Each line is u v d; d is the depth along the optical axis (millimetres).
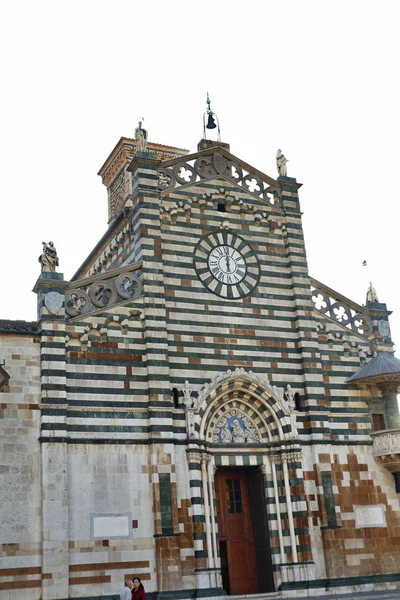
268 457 37438
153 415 34250
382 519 37938
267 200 42000
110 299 35719
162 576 32156
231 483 37906
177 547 32844
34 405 32438
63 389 32875
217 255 39344
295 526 36094
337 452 38281
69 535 31422
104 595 31203
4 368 32438
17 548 30391
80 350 34188
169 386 35281
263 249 40844
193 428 35062
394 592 35719
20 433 31828
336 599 33281
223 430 37125
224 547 36781
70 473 32281
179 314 37250
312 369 38969
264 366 38344
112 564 31766
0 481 30938
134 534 32531
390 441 38406
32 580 30234
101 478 32750
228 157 41562
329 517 36594
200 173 40531
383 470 39000
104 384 34156
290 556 35688
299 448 37094
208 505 34750
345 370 40438
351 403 39719
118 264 41406
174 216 38875
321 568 35719
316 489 36969
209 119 46062
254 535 37438
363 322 42094
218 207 40500
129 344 35312
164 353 35531
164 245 38125
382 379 39500
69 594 30625
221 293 38625
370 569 36688
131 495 33062
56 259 34875
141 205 38000
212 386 36344
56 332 33531
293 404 37906
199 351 37062
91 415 33469
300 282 40656
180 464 34469
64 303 34281
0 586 29750
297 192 42938
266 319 39312
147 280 36594
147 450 33969
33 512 31062
